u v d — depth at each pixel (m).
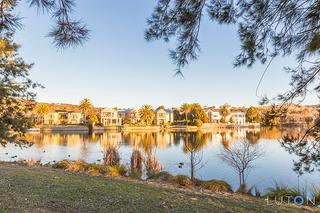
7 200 5.59
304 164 4.02
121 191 7.09
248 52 4.01
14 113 12.30
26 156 21.28
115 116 84.25
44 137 42.22
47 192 6.49
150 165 13.45
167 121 92.44
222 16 3.58
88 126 61.47
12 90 11.56
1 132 11.49
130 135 49.31
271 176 13.32
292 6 3.61
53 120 80.62
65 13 2.68
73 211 5.31
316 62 4.36
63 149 26.45
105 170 11.02
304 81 4.49
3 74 11.35
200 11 3.51
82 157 21.42
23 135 12.80
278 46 4.09
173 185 9.21
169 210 5.79
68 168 11.17
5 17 2.56
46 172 9.59
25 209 5.14
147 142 32.22
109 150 15.08
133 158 13.77
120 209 5.62
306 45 3.91
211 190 8.95
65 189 6.88
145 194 6.99
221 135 44.62
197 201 6.73
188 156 19.39
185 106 94.31
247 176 13.16
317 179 11.81
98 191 6.90
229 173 14.01
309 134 4.07
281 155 18.06
